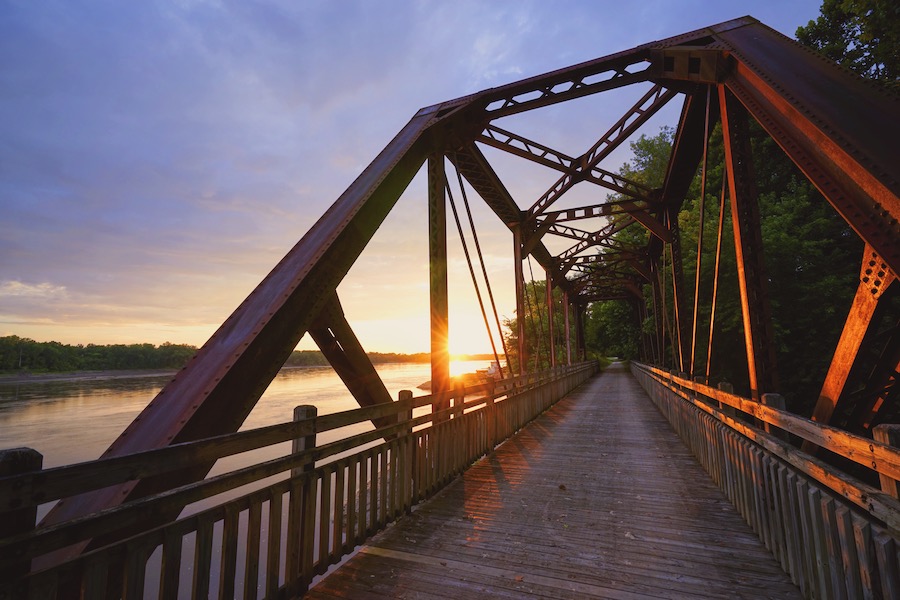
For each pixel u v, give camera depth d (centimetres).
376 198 570
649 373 1655
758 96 528
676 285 1244
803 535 278
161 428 297
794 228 1345
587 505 471
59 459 1961
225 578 230
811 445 472
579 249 2325
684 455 707
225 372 330
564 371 1762
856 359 395
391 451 429
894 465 180
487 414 735
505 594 295
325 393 5300
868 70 1359
